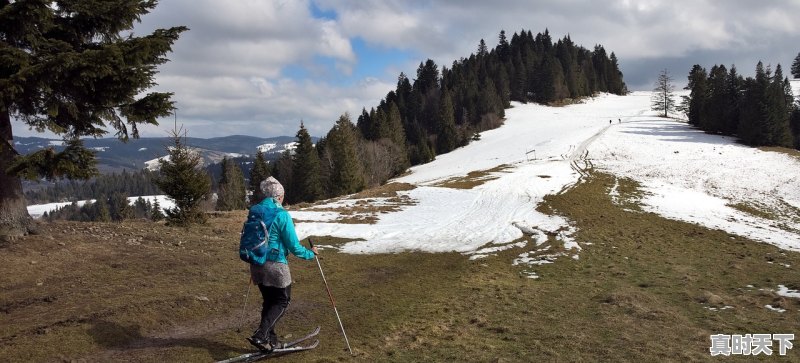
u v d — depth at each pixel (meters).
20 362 5.84
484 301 9.64
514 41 191.62
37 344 6.31
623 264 15.27
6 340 6.30
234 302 9.11
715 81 83.69
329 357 6.27
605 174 47.09
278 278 5.92
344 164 60.44
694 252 18.42
